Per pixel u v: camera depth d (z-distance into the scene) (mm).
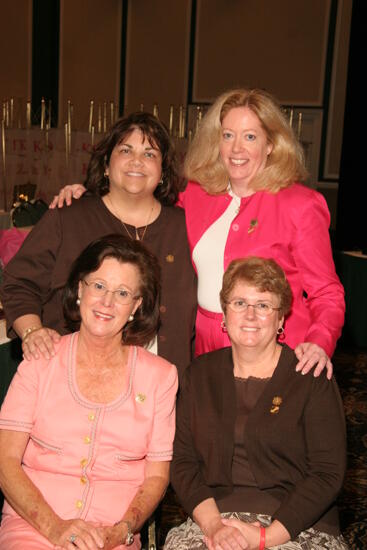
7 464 1899
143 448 1969
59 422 1925
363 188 6961
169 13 10742
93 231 2289
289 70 10305
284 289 1987
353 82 6926
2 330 2777
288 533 1846
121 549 1859
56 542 1789
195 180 2438
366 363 5492
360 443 3936
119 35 10945
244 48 10469
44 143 7406
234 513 1936
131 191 2252
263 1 10320
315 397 1954
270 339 1987
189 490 1979
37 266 2285
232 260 2180
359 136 6926
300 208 2246
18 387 1958
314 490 1886
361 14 6750
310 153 10305
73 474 1915
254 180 2289
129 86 11016
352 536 2941
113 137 2270
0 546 1868
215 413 2008
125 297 1948
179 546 1932
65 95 11164
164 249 2361
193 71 10719
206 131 2381
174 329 2354
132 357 2014
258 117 2230
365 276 5852
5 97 11047
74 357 1980
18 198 5223
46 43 11008
